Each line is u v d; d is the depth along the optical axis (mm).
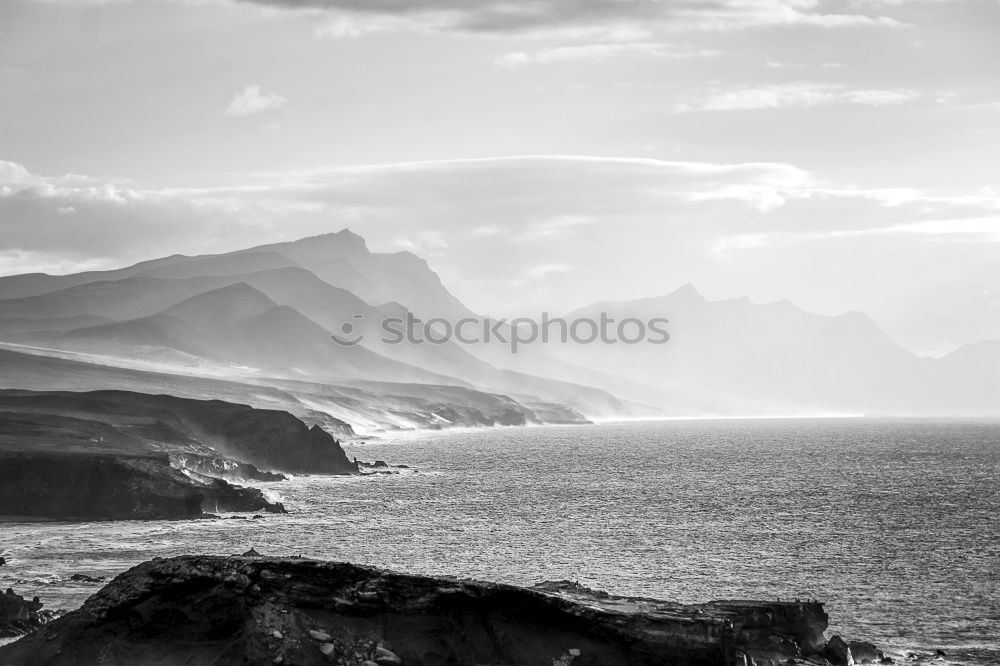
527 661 47938
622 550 89312
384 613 48594
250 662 45750
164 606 47562
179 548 91750
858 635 62438
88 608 48344
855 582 76375
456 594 48875
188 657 46469
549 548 90125
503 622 48938
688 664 47719
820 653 54531
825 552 88875
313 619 47750
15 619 57438
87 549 91688
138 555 87875
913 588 74625
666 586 74250
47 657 47344
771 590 73312
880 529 103375
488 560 84000
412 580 49219
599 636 48500
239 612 47281
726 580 76562
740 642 51594
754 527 104688
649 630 48125
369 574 49375
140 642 47281
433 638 48219
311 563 49250
